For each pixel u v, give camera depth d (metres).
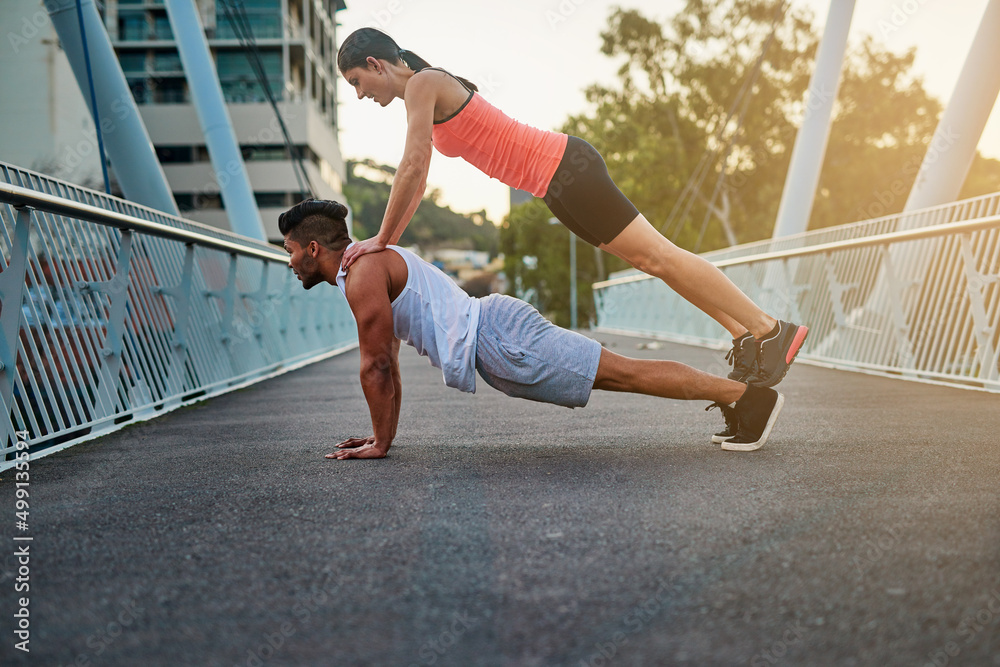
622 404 4.65
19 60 21.45
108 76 8.33
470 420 4.02
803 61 32.34
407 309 2.92
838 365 7.55
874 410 4.17
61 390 3.53
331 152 49.72
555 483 2.41
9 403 3.06
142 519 2.11
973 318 5.54
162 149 41.03
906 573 1.54
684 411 4.30
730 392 2.95
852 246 7.06
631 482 2.41
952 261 6.03
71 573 1.67
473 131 2.90
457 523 1.98
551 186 2.90
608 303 21.81
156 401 4.61
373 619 1.38
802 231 12.99
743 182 34.56
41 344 3.46
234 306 6.34
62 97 22.09
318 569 1.65
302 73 45.31
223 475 2.70
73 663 1.24
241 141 41.59
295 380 6.89
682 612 1.38
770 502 2.12
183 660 1.24
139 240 4.64
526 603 1.43
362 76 2.96
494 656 1.23
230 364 6.22
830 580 1.51
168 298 4.98
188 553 1.79
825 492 2.22
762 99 32.50
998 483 2.31
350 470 2.72
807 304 8.60
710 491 2.26
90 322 3.94
